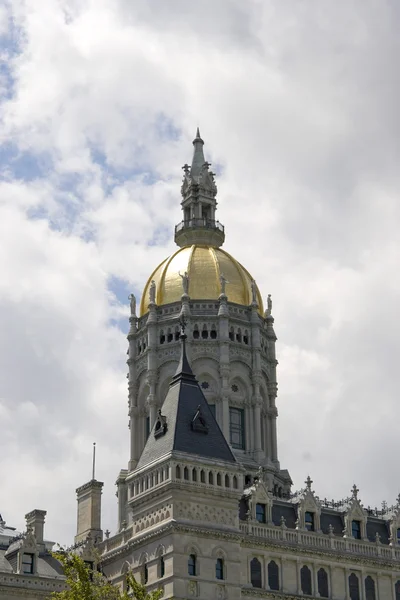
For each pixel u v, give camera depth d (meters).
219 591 120.31
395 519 141.50
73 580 105.06
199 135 193.62
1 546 131.75
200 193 186.00
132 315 175.75
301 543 131.75
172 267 176.38
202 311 170.62
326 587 132.00
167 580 118.19
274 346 175.75
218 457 126.31
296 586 129.38
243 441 165.62
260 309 176.12
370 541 138.00
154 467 124.69
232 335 169.62
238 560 122.94
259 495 132.50
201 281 173.50
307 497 136.12
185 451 124.12
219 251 180.00
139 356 172.12
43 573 125.19
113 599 107.81
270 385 172.75
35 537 125.69
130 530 128.25
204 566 120.06
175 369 166.75
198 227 182.38
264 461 163.75
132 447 167.62
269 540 128.75
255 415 166.62
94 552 130.88
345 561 134.12
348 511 138.12
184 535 119.94
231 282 174.75
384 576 136.88
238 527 124.56
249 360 169.62
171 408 129.75
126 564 126.81
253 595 124.81
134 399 170.38
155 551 121.62
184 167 190.62
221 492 124.06
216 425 129.75
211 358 167.62
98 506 143.75
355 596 133.62
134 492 128.38
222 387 164.88
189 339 167.50
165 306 172.38
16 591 120.19
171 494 121.31
